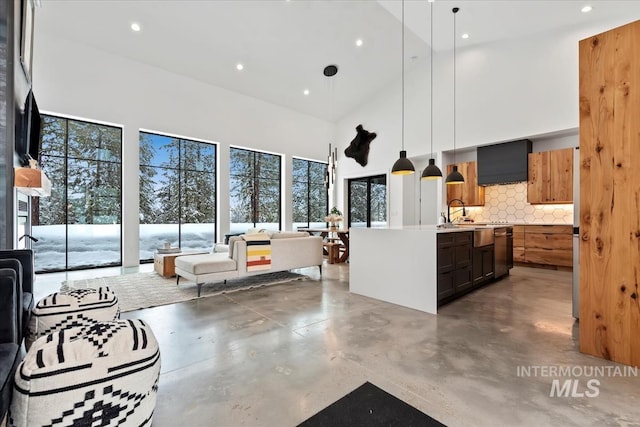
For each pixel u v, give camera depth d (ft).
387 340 8.15
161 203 21.45
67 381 3.51
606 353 7.06
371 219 29.55
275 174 27.76
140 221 20.53
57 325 5.78
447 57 22.70
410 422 4.94
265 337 8.36
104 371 3.72
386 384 6.05
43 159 17.10
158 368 4.34
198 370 6.61
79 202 18.34
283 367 6.73
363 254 12.71
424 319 9.79
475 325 9.26
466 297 12.39
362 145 28.55
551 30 18.28
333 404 5.42
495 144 20.88
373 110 27.89
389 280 11.73
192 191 22.86
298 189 29.40
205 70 21.33
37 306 5.87
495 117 20.45
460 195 22.90
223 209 23.58
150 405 4.23
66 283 14.67
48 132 17.21
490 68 20.67
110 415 3.77
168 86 20.85
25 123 11.52
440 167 23.27
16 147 10.88
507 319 9.79
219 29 17.88
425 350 7.55
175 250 17.84
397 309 10.84
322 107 28.63
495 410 5.23
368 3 17.10
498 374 6.40
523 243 19.53
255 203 26.30
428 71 23.80
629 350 6.76
